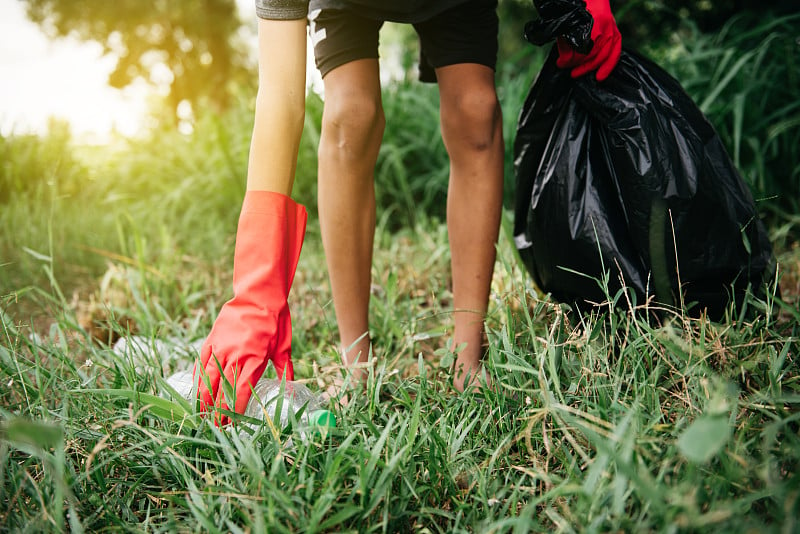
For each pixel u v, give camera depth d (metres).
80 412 1.26
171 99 17.39
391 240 3.18
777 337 1.27
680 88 1.49
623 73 1.45
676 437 0.99
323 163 1.52
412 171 3.84
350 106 1.45
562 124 1.54
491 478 1.09
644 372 1.19
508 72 4.11
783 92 2.96
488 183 1.54
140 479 1.10
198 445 1.14
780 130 2.62
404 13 1.41
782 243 2.37
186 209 4.20
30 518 1.01
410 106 3.97
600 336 1.43
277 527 0.89
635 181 1.38
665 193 1.36
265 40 1.34
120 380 1.37
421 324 1.95
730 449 0.96
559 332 1.30
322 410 1.17
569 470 0.99
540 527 0.91
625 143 1.39
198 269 2.87
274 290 1.29
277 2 1.31
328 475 0.96
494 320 1.67
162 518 1.07
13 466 1.09
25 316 2.42
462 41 1.49
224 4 17.08
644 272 1.41
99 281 2.80
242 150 4.10
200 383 1.24
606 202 1.45
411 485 1.02
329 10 1.45
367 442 1.13
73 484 1.04
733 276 1.42
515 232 1.73
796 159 2.82
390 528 0.99
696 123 1.44
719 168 1.43
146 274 2.46
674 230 1.38
